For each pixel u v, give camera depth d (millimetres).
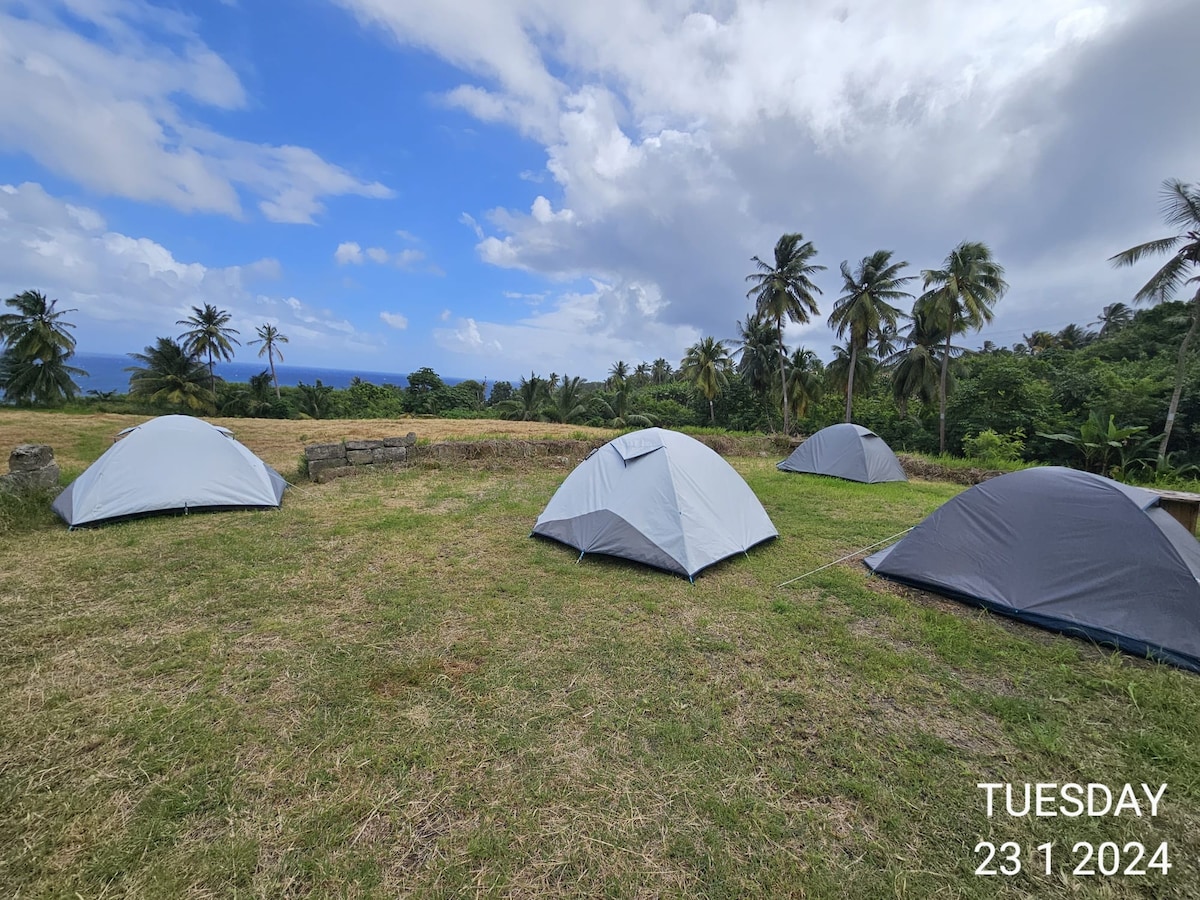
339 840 1939
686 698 2895
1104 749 2549
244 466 6934
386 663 3191
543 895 1747
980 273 21094
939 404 25406
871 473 10578
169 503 6273
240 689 2895
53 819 1989
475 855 1888
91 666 3092
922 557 4508
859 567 5074
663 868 1853
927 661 3340
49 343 28484
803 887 1793
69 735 2480
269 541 5473
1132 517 3594
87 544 5234
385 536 5754
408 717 2670
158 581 4371
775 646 3502
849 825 2066
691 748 2477
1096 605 3590
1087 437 17438
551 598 4207
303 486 8352
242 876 1789
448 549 5371
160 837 1931
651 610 4020
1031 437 20781
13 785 2156
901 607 4133
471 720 2664
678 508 4879
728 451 15008
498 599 4176
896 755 2475
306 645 3396
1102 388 20141
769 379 31578
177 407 31875
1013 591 3930
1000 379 22812
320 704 2773
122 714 2648
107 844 1892
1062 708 2873
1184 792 2273
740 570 4957
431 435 14734
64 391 30234
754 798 2180
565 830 2002
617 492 5176
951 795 2236
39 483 6609
